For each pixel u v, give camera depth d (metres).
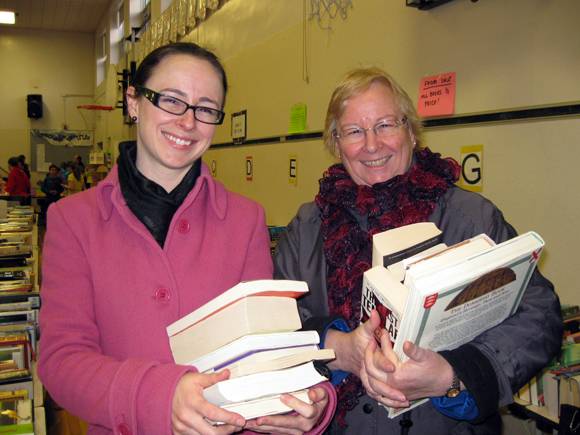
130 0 8.40
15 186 9.03
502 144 1.46
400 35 1.85
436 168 1.13
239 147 3.51
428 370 0.80
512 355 0.86
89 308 0.92
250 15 3.24
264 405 0.72
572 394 1.35
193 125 0.94
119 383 0.76
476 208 1.06
